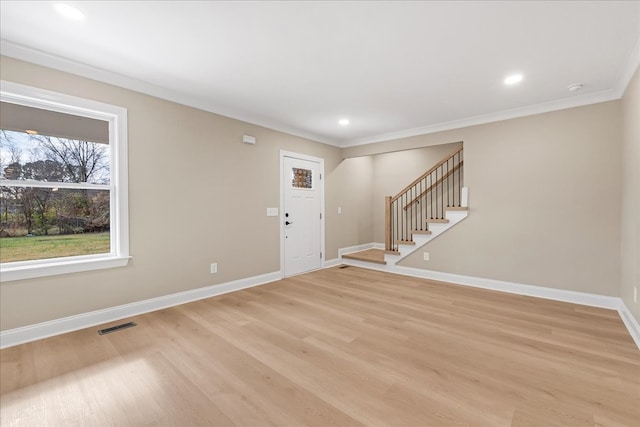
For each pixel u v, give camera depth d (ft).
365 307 10.69
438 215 19.26
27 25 6.70
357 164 20.81
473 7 6.10
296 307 10.68
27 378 6.26
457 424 4.93
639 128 7.81
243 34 7.11
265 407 5.37
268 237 14.35
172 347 7.63
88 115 9.12
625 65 8.55
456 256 14.16
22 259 8.25
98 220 9.52
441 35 7.14
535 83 9.85
